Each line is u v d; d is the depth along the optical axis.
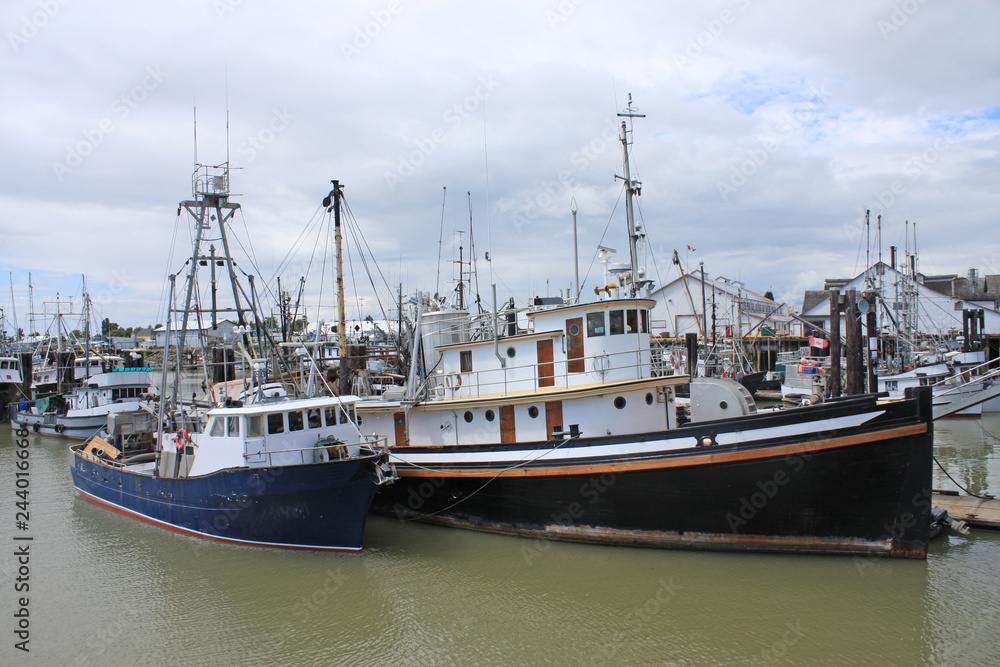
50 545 19.03
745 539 16.23
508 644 12.77
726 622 13.20
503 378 19.97
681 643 12.51
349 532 17.39
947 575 14.88
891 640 12.30
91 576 16.53
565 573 15.84
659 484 16.47
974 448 30.72
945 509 18.38
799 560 15.84
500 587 15.25
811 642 12.34
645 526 16.97
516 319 21.88
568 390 17.83
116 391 43.38
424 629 13.44
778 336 71.69
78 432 41.00
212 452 19.22
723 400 19.20
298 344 22.36
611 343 18.20
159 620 14.09
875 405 14.94
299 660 12.41
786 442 15.28
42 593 15.55
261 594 15.18
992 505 19.02
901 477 15.03
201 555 17.83
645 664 11.87
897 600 13.79
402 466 20.27
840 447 15.05
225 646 12.98
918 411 14.83
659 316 73.88
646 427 18.72
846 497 15.34
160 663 12.43
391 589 15.30
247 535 18.38
